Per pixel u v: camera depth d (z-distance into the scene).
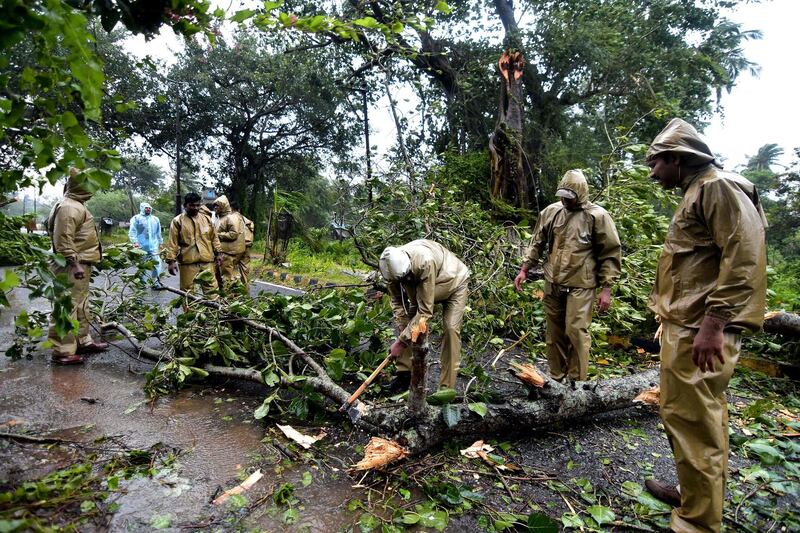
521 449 3.15
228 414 3.48
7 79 1.76
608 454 3.13
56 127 1.96
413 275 3.25
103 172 1.89
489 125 15.25
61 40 1.57
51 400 3.51
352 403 3.12
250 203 23.55
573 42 13.18
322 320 4.28
